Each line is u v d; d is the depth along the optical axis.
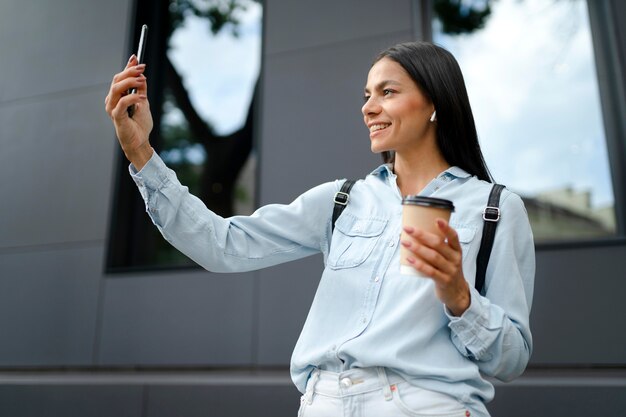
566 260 2.76
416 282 1.18
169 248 3.93
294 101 3.51
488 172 1.38
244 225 1.42
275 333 3.20
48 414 3.20
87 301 3.67
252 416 2.84
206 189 4.08
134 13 4.14
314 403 1.17
